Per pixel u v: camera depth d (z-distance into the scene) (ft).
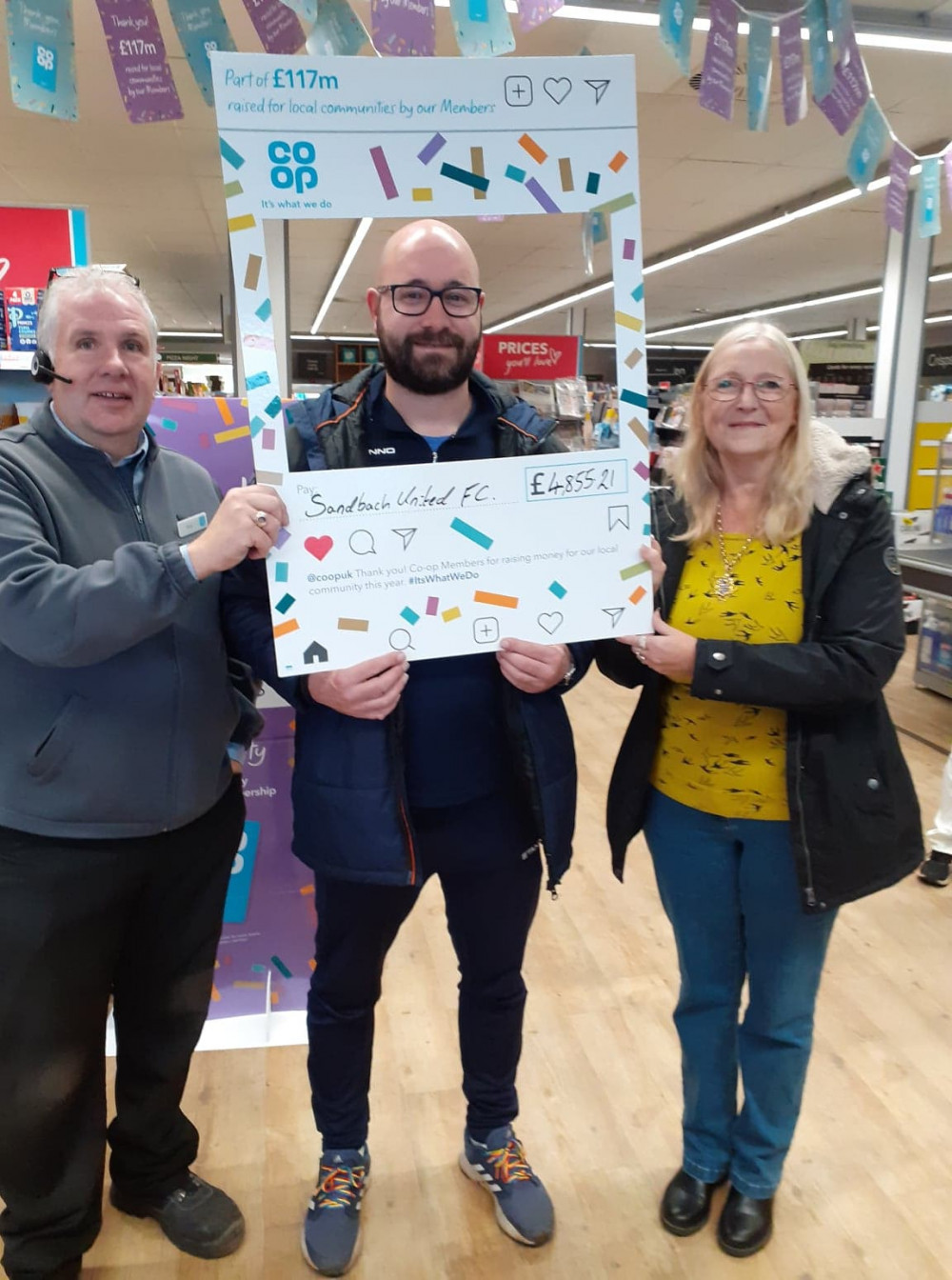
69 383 3.99
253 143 3.51
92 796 4.10
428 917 8.70
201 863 4.69
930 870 9.30
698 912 4.88
